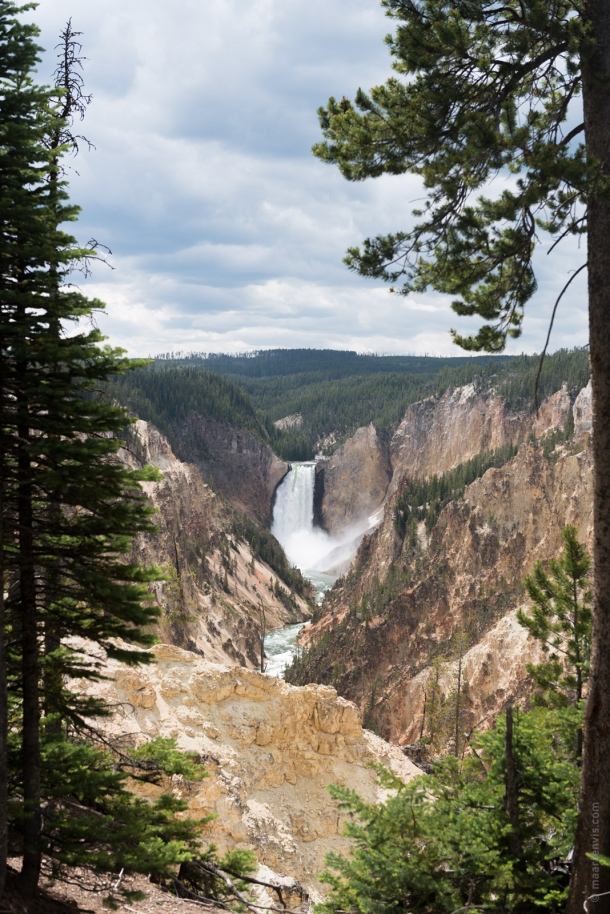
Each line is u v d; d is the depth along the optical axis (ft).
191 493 456.45
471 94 43.73
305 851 81.82
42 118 40.91
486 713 239.71
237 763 85.10
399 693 283.18
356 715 98.48
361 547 501.56
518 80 44.34
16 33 39.09
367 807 43.34
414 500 496.23
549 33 40.16
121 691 85.10
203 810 76.07
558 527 306.76
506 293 47.42
